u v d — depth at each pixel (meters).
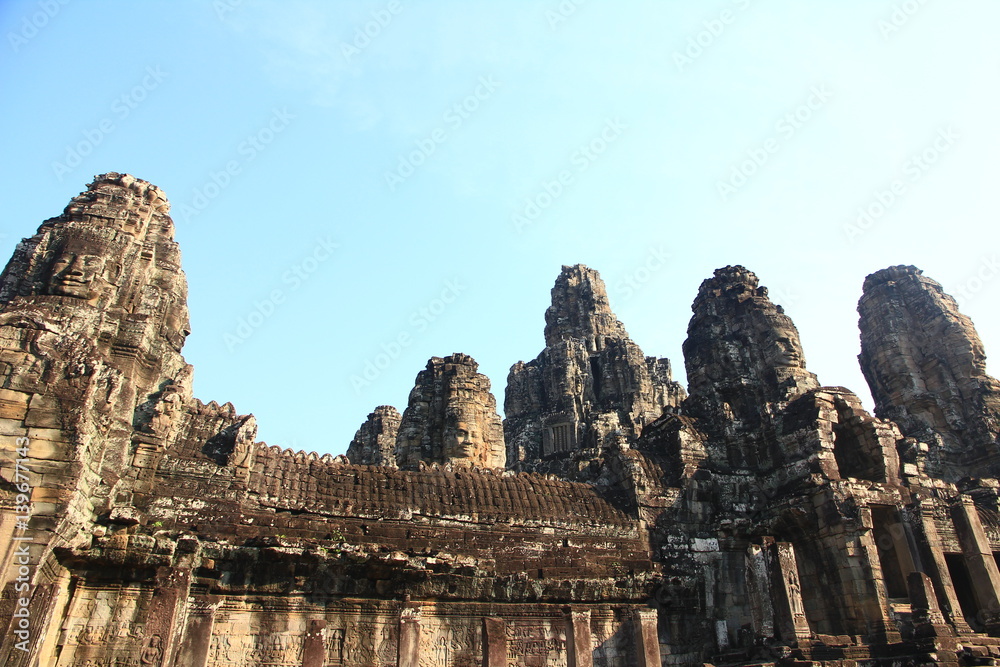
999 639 24.81
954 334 45.78
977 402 43.31
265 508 23.58
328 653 21.86
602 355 70.31
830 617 27.31
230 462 23.66
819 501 28.75
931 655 22.08
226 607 21.48
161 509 21.77
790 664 22.34
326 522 24.03
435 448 39.69
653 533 28.98
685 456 31.98
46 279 22.38
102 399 20.59
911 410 45.09
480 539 25.67
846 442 32.94
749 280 41.94
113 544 20.05
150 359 24.23
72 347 19.75
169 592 19.77
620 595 26.55
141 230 25.55
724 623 27.12
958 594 30.39
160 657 18.89
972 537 28.52
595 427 53.41
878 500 28.94
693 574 27.95
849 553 27.00
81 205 24.62
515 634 24.44
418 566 23.30
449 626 23.75
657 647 24.12
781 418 33.19
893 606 26.64
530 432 67.31
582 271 83.81
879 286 49.94
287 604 22.17
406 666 21.47
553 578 25.45
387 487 26.33
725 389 36.41
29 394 18.47
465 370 41.38
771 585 25.25
